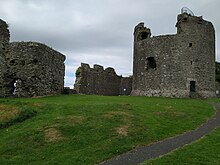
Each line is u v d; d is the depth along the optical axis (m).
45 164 13.59
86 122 18.81
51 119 19.62
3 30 32.44
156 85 40.19
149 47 41.75
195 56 39.34
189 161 13.56
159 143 16.66
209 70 40.22
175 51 39.41
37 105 23.25
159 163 13.30
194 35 39.66
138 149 15.66
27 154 14.89
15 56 33.09
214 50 41.81
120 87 59.31
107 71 58.41
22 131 17.75
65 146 15.63
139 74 42.84
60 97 32.31
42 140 16.41
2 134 17.89
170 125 20.03
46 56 34.66
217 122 22.14
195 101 32.50
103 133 17.22
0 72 32.47
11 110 21.69
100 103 24.98
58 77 38.12
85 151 14.98
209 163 13.37
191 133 18.84
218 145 16.03
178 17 40.50
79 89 53.62
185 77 38.66
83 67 55.34
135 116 20.81
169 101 31.41
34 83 32.84
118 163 13.77
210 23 41.19
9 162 13.97
